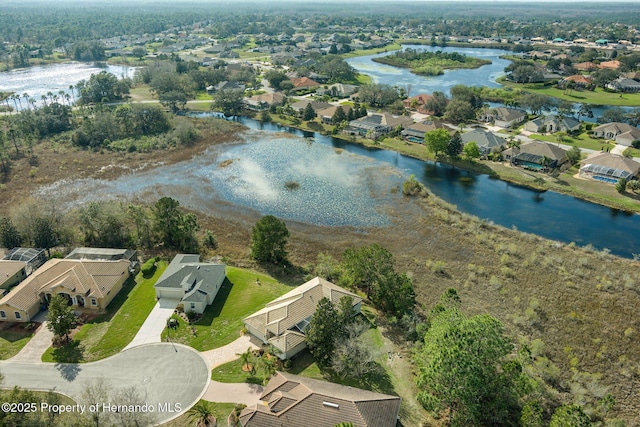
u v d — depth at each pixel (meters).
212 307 67.75
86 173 122.62
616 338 62.75
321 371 55.03
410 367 56.81
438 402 46.66
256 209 104.00
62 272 70.44
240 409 48.03
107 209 86.31
